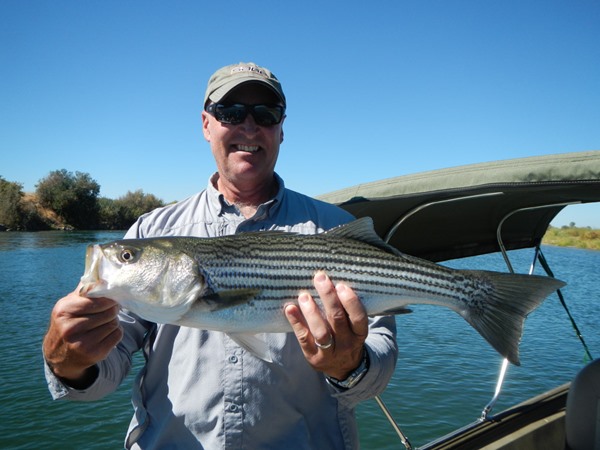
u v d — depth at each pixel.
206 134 0.94
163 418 0.74
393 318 0.85
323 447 0.75
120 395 2.61
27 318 4.19
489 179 1.02
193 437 0.71
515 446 1.14
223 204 0.86
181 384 0.73
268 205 0.84
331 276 0.76
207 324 0.73
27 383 2.71
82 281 0.71
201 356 0.74
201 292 0.73
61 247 11.44
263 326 0.74
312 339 0.67
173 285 0.72
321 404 0.76
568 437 1.01
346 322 0.66
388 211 1.28
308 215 0.86
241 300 0.74
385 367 0.73
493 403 1.26
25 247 11.27
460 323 4.34
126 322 0.78
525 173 0.98
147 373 0.77
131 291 0.72
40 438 2.11
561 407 1.29
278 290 0.75
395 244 1.53
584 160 0.93
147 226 0.86
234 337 0.73
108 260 0.72
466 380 2.79
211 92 0.85
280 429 0.72
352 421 0.79
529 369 3.03
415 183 1.11
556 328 4.25
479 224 1.51
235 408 0.71
